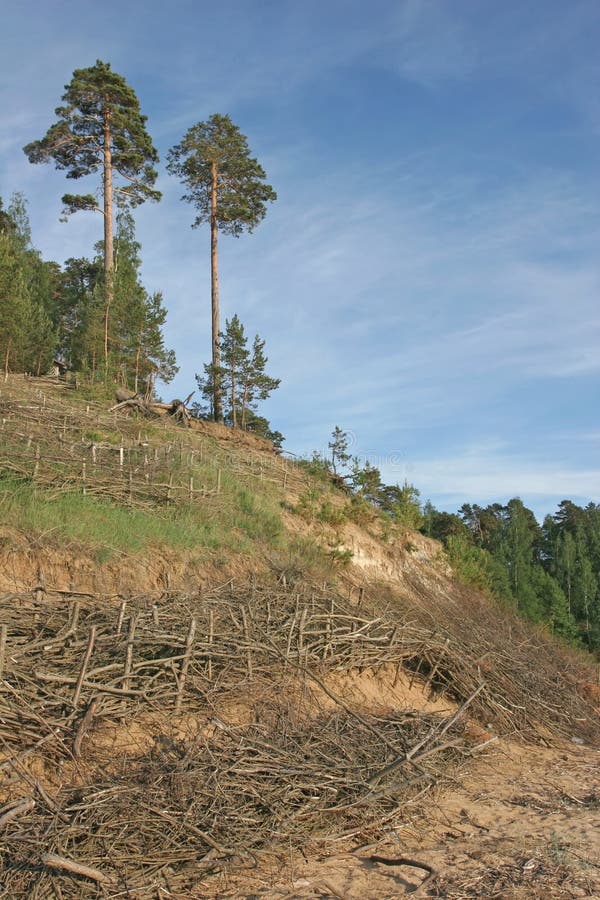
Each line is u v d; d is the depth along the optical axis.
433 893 4.70
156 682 6.58
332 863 5.24
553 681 12.03
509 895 4.62
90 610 6.96
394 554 16.33
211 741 6.11
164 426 17.91
